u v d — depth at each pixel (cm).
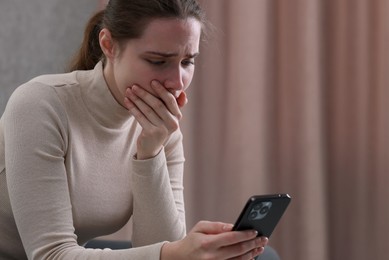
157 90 182
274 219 162
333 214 349
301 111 341
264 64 342
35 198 177
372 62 342
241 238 158
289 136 346
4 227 194
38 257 175
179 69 182
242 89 343
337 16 345
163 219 200
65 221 179
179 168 220
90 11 337
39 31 333
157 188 197
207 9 345
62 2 335
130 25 178
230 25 346
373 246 343
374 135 342
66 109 189
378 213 341
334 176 349
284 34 345
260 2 340
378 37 339
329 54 346
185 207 344
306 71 339
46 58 334
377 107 341
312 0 338
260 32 341
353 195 346
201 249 160
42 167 179
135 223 201
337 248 349
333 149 349
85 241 207
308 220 339
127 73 183
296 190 345
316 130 339
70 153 189
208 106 348
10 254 197
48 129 182
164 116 186
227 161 348
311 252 338
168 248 167
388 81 334
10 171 179
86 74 195
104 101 193
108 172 200
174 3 175
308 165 339
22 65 332
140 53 179
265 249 224
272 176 347
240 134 345
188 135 342
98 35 208
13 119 182
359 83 343
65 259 172
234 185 347
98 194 199
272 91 344
